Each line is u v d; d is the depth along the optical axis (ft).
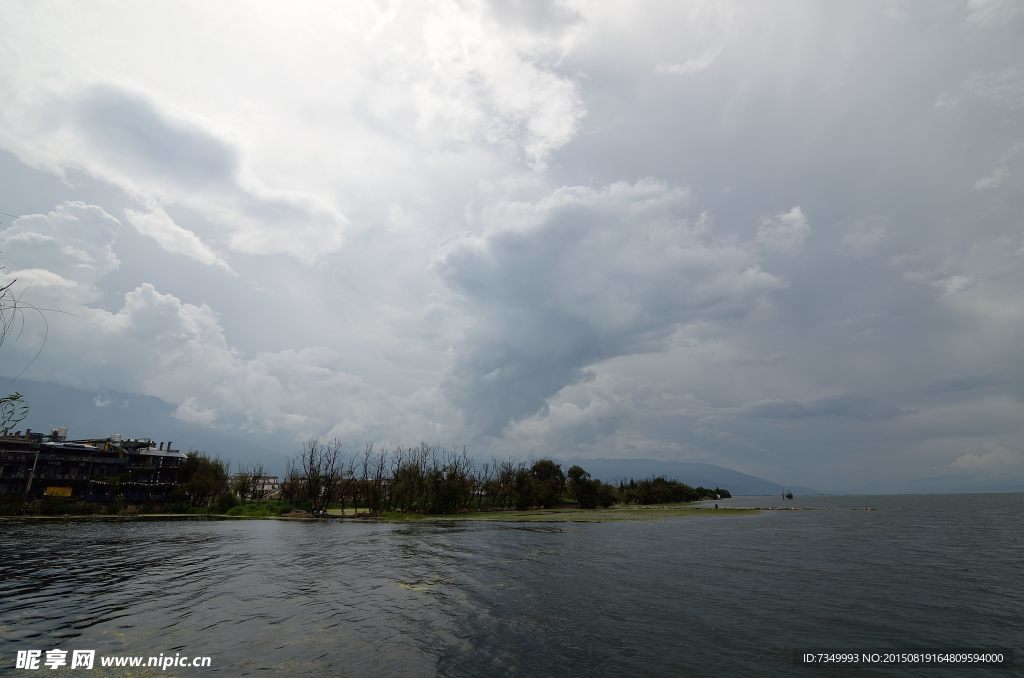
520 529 264.31
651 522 321.93
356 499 413.18
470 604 93.04
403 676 58.08
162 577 119.34
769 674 60.54
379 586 109.29
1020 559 152.05
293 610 87.66
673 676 59.47
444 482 425.28
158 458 445.78
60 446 395.96
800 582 114.62
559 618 83.46
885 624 81.00
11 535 216.13
